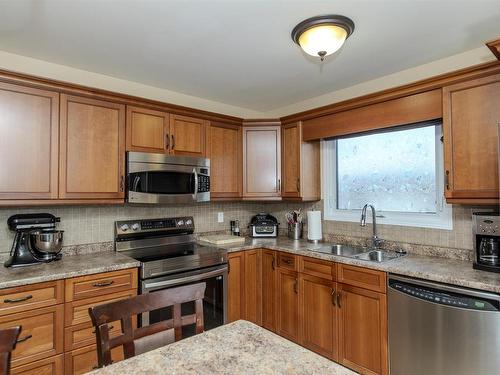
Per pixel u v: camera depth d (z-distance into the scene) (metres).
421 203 2.56
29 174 2.08
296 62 2.41
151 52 2.24
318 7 1.71
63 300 1.94
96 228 2.64
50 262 2.22
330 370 0.94
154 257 2.42
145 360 1.00
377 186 2.86
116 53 2.25
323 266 2.46
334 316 2.38
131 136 2.52
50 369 1.88
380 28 1.92
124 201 2.48
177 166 2.74
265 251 2.98
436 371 1.79
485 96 1.88
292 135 3.16
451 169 2.01
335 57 2.33
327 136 2.85
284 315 2.78
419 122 2.25
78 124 2.28
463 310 1.69
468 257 2.21
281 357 1.02
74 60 2.37
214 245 2.95
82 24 1.86
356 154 3.03
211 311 2.60
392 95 2.34
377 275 2.11
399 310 1.97
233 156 3.21
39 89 2.12
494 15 1.79
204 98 3.30
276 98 3.31
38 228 2.18
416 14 1.78
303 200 3.12
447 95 2.04
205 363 0.98
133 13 1.75
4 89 2.00
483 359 1.63
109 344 1.09
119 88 2.75
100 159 2.37
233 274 2.81
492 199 1.85
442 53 2.28
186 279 2.43
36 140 2.11
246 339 1.16
